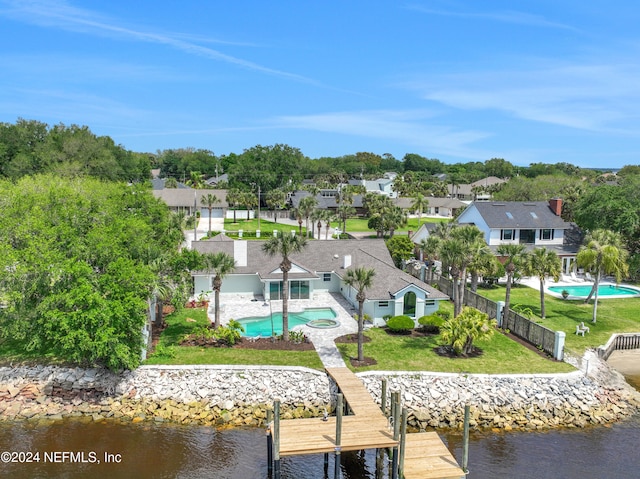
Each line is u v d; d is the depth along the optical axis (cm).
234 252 4878
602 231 4416
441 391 3033
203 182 14662
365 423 2466
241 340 3650
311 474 2447
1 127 10162
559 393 3072
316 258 5122
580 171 18425
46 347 3441
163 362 3244
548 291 5397
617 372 3522
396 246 6575
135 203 4838
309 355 3403
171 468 2438
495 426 2870
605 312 4625
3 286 2925
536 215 6538
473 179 19312
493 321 3500
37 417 2905
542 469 2462
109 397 3034
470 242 4088
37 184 5181
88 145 10431
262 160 13350
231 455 2558
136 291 3056
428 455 2291
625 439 2758
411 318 4016
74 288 2852
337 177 17400
